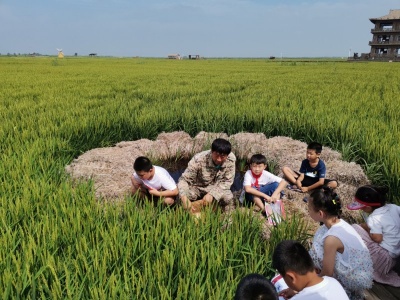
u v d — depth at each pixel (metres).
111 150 7.49
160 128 9.55
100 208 4.43
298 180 6.24
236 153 8.02
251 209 4.35
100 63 54.72
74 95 14.30
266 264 3.46
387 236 3.85
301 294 2.62
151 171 5.21
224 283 2.96
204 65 50.34
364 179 6.26
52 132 8.10
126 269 3.14
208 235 3.83
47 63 51.16
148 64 53.28
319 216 3.38
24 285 2.89
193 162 5.60
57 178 5.63
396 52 69.00
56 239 3.57
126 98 13.46
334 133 8.19
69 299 2.74
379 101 12.25
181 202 5.43
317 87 17.03
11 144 7.04
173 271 3.33
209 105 11.30
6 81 20.09
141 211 4.44
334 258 3.24
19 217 4.07
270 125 9.17
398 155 6.23
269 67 43.03
